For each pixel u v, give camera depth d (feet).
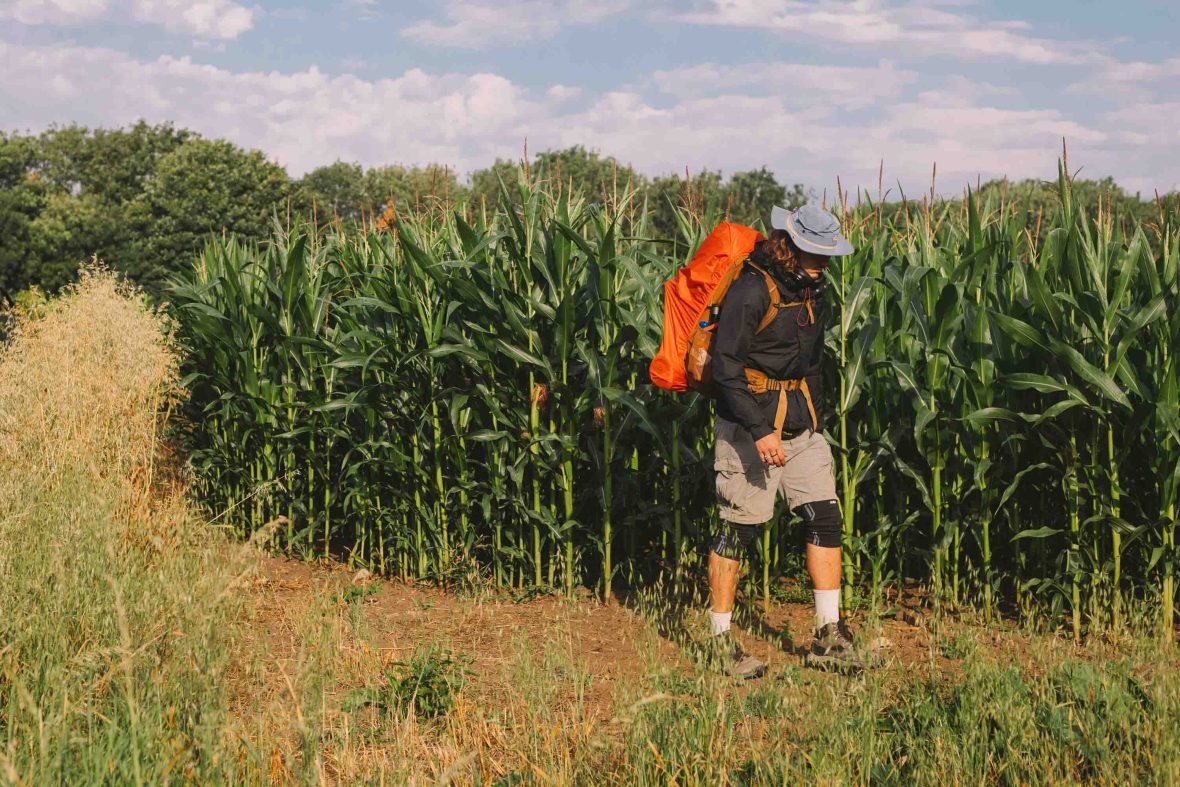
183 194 189.16
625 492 17.17
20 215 185.16
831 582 13.61
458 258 18.94
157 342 23.48
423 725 11.40
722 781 9.00
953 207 19.38
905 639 14.57
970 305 15.57
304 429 20.62
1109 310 14.32
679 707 10.93
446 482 18.90
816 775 8.98
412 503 19.04
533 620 16.08
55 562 12.04
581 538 17.85
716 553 13.61
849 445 16.57
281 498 21.50
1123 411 14.58
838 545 13.61
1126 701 10.37
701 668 11.80
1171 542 14.05
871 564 16.42
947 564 16.11
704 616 14.01
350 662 13.10
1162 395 13.76
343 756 9.62
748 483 13.48
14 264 178.40
